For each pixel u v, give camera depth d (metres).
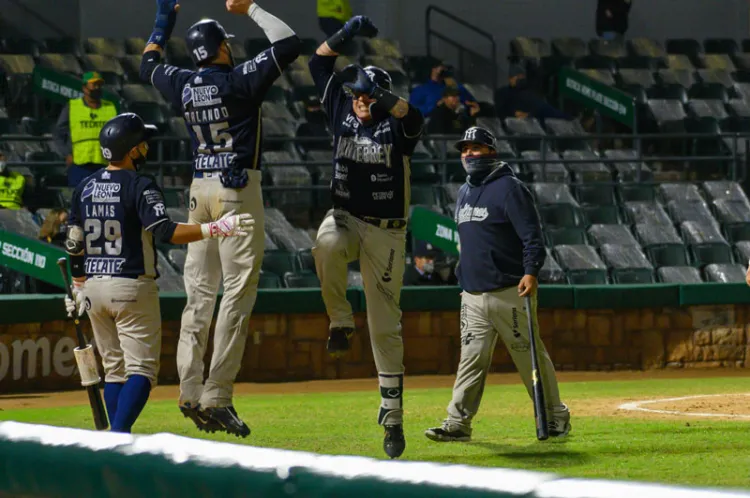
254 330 39.97
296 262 48.09
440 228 43.28
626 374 41.56
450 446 20.47
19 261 38.25
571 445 20.22
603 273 50.03
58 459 6.18
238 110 18.72
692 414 26.16
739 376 40.75
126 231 18.00
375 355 18.94
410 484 4.96
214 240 19.50
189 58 65.75
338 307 19.27
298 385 38.62
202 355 19.64
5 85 59.28
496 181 20.80
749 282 22.89
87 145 46.56
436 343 41.72
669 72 71.12
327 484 5.14
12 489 6.52
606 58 70.81
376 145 18.34
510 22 76.31
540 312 42.34
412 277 46.25
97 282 18.12
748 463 17.56
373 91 17.89
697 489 4.57
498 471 4.93
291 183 54.69
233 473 5.44
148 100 61.41
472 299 21.08
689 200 55.94
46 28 68.88
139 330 18.16
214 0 72.19
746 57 74.25
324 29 68.19
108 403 18.94
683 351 43.22
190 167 56.09
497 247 20.78
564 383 37.22
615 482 4.70
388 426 18.75
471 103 60.53
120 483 5.86
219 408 19.27
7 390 35.91
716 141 62.88
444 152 53.81
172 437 6.00
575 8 77.06
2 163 47.00
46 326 36.78
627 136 55.91
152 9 71.12
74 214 18.80
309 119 56.88
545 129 62.59
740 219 55.53
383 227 18.58
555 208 53.78
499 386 36.66
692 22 78.81
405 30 74.75
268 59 18.36
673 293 43.09
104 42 66.75
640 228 53.91
